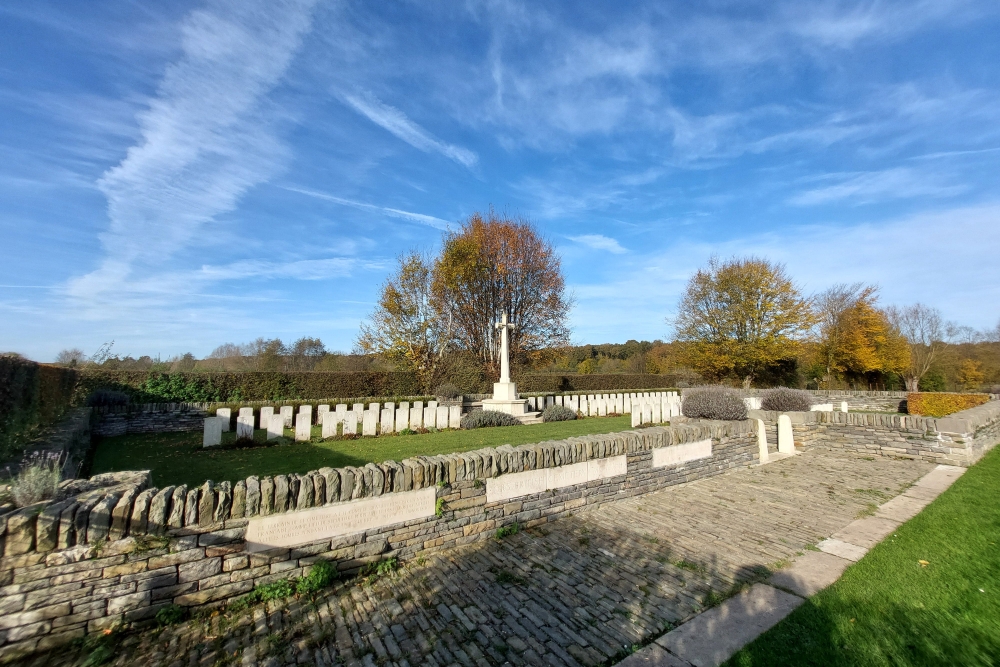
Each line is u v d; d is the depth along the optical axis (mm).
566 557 4434
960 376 31641
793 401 11406
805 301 29203
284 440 10352
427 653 2922
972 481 7301
